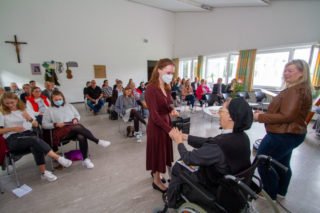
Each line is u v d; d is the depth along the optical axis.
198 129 3.75
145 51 8.10
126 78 7.82
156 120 1.45
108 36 7.08
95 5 6.59
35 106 2.82
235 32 6.25
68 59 6.45
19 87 5.74
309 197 1.72
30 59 5.79
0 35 5.26
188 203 1.07
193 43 7.91
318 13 4.34
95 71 7.04
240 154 0.93
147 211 1.54
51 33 6.00
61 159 2.01
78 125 2.31
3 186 1.87
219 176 0.94
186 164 1.06
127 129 3.33
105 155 2.57
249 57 5.81
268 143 1.42
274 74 5.43
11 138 1.86
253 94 5.64
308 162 2.40
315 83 4.38
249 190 0.84
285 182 1.64
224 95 5.10
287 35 4.96
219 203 0.97
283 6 4.94
